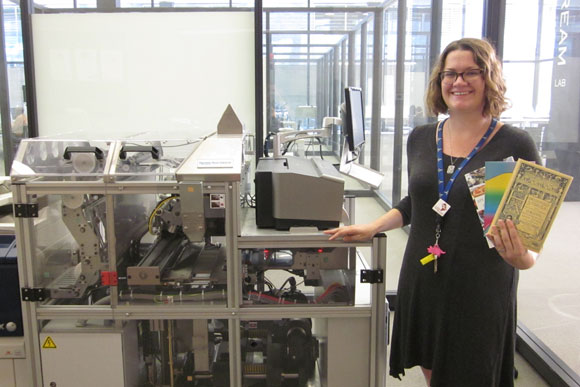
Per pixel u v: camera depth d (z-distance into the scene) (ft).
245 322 6.77
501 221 4.51
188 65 10.93
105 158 5.95
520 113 10.16
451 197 5.15
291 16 11.30
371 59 12.84
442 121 5.64
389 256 13.12
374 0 12.21
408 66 13.56
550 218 4.43
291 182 5.86
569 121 10.05
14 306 6.32
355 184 12.84
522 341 9.13
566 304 10.25
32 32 10.61
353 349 6.14
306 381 6.70
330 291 6.36
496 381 5.28
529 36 10.03
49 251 6.26
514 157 4.95
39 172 5.92
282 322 6.81
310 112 11.78
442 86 5.29
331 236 5.81
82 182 5.73
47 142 6.06
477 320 5.08
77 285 6.12
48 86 10.85
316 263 6.36
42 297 5.95
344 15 11.87
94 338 5.99
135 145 6.14
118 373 6.05
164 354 6.62
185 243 7.11
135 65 10.87
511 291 5.18
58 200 6.22
